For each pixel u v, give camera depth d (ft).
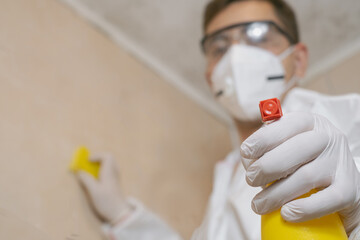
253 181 2.08
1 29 3.90
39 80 4.19
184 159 6.28
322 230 1.93
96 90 5.21
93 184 4.15
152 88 6.46
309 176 2.02
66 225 3.14
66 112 4.46
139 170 5.37
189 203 5.87
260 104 2.16
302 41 6.66
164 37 6.50
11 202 3.16
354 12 6.25
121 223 4.14
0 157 3.28
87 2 5.76
